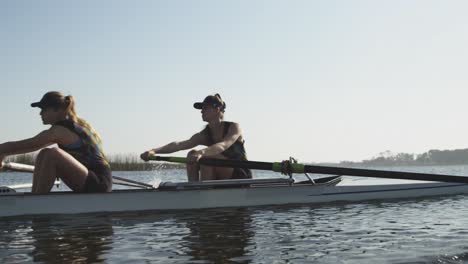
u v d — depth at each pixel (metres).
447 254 3.46
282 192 6.99
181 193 6.27
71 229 4.68
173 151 7.34
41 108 5.55
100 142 5.91
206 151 6.56
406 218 5.62
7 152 5.28
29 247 3.79
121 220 5.30
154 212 5.99
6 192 5.36
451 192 8.54
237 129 7.04
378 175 6.92
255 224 5.06
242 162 6.66
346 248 3.75
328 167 6.92
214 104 6.96
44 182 5.44
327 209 6.55
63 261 3.30
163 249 3.71
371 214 6.01
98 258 3.40
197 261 3.30
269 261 3.29
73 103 5.64
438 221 5.37
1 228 4.72
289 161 6.90
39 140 5.32
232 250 3.67
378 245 3.87
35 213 5.48
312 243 3.97
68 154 5.46
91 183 5.63
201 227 4.83
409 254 3.49
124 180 7.50
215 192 6.49
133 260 3.33
